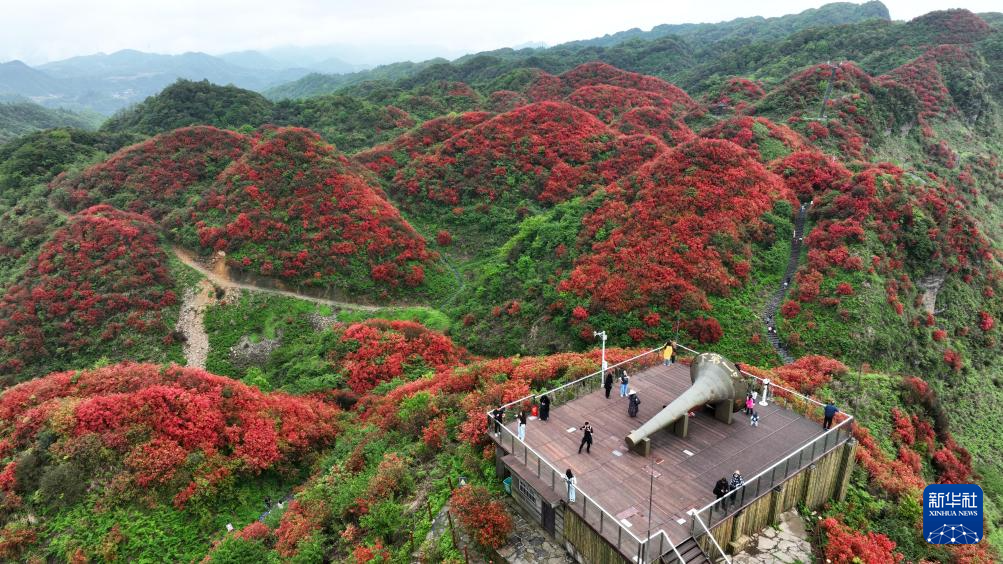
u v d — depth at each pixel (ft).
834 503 64.95
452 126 297.74
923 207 167.94
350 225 212.43
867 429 90.89
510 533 60.29
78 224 197.77
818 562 55.16
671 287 148.25
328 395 136.87
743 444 65.31
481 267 216.74
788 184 190.49
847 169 195.21
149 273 190.19
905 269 154.10
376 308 194.90
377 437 91.76
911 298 148.87
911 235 158.81
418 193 256.73
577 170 250.78
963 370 142.82
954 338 149.79
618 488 58.03
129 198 227.20
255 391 112.78
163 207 224.94
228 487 89.61
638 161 250.57
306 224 209.77
